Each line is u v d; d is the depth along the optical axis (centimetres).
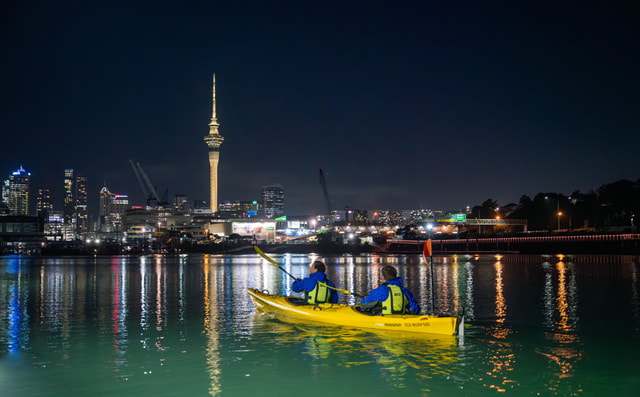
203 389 1548
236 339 2230
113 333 2428
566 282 5506
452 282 5691
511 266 10088
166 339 2262
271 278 7044
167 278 7075
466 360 1842
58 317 2992
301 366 1780
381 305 2295
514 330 2417
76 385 1589
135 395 1495
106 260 19300
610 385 1568
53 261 18188
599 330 2428
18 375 1697
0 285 5788
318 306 2483
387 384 1581
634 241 15900
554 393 1499
